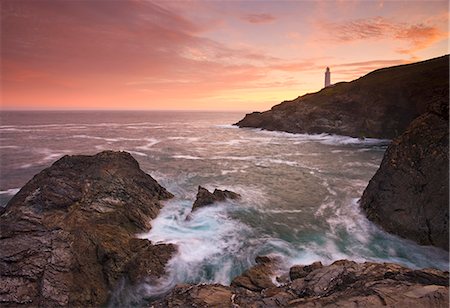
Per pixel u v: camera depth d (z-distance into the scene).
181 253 13.56
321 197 22.50
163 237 15.05
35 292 9.99
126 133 73.38
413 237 14.93
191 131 78.75
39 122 119.00
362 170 31.17
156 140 58.66
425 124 16.81
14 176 30.02
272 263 12.91
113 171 18.75
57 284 10.30
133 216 15.86
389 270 9.24
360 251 14.30
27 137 62.25
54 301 9.87
